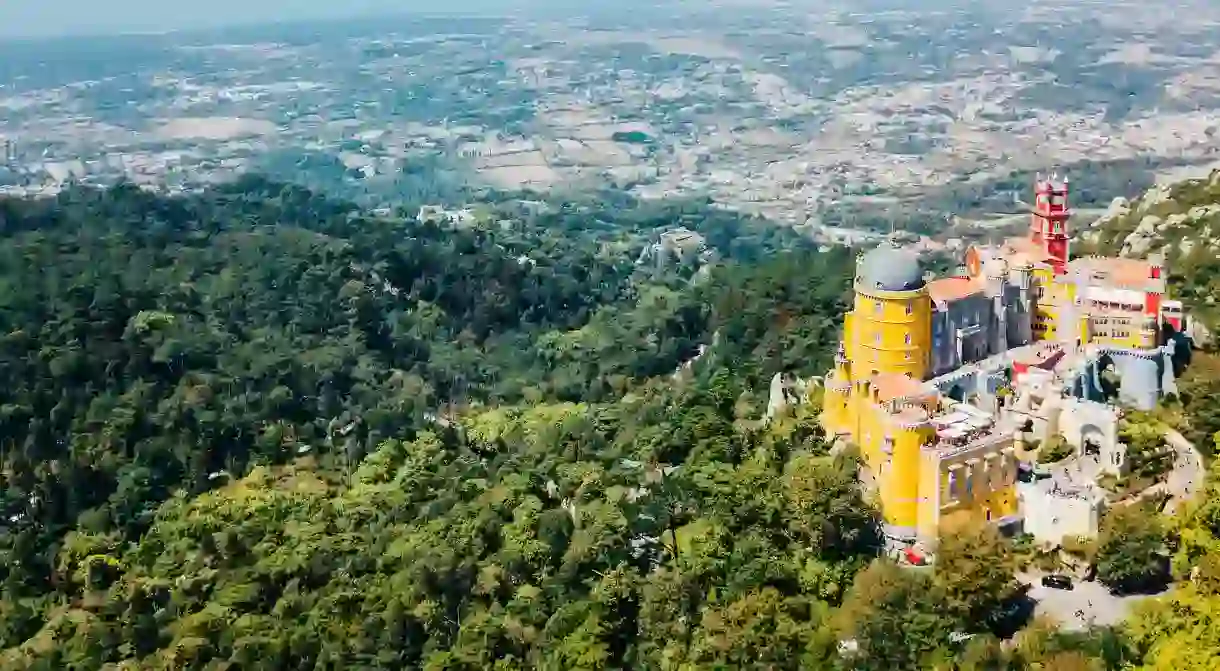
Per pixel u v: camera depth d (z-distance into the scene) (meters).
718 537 199.88
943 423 198.75
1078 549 184.88
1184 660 152.25
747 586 187.88
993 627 174.25
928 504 189.75
